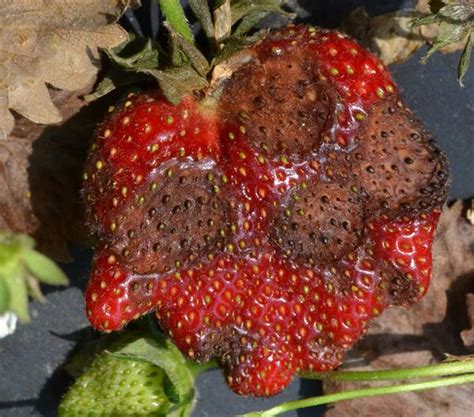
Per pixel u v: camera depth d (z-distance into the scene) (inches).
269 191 7.4
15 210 8.3
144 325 8.1
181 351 7.7
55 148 8.2
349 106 7.4
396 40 8.2
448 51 8.4
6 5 7.4
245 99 7.4
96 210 7.3
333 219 7.6
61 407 8.2
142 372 8.1
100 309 7.3
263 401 8.9
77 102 8.0
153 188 7.2
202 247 7.4
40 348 8.9
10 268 5.9
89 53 7.6
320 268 7.7
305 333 7.8
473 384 8.7
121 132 7.2
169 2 7.4
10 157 8.2
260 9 7.5
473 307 8.5
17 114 8.0
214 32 7.4
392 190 7.6
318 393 8.8
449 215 8.5
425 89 8.5
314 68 7.4
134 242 7.3
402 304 7.9
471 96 8.5
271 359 7.7
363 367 8.7
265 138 7.4
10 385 8.9
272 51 7.4
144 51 7.4
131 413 8.1
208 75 7.3
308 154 7.4
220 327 7.6
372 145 7.5
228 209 7.4
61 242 8.4
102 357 8.2
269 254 7.6
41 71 7.6
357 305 7.7
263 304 7.6
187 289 7.5
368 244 7.7
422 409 8.7
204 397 8.9
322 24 8.3
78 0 7.4
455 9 7.3
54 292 8.8
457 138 8.6
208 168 7.3
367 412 8.7
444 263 8.6
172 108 7.3
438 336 8.6
